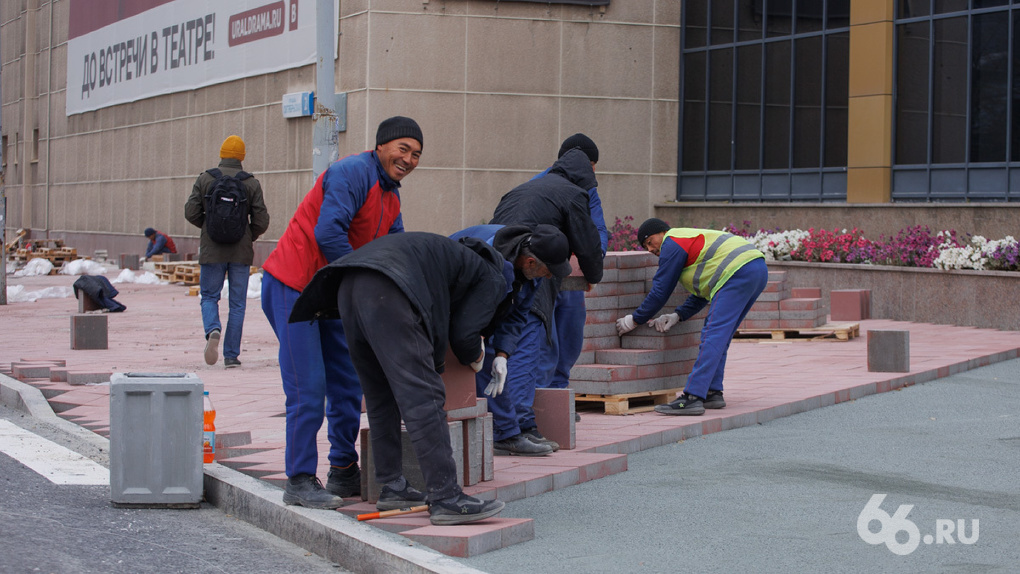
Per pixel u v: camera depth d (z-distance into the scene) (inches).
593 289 328.8
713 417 311.4
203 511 227.6
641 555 189.6
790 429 312.3
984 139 700.0
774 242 734.5
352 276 190.7
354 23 839.7
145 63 1215.6
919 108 737.6
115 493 225.0
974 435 301.7
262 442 281.0
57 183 1503.4
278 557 194.7
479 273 197.6
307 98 908.6
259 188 431.2
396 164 212.1
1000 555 189.9
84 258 1275.8
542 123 855.1
